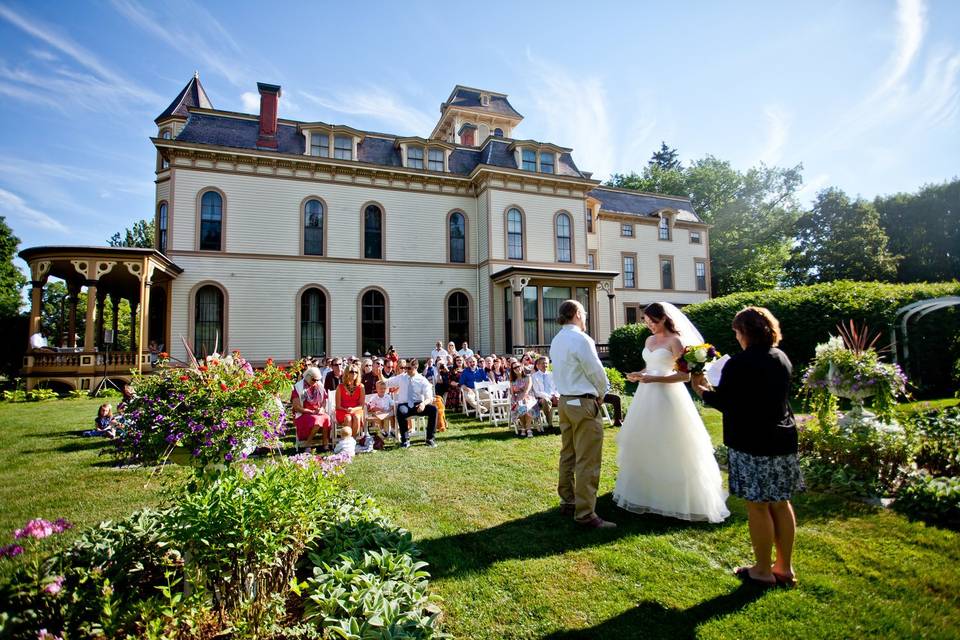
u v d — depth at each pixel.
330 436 8.20
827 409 6.08
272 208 19.05
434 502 5.00
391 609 2.60
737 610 2.94
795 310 13.66
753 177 43.66
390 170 20.61
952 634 2.66
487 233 21.45
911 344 12.22
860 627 2.73
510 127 33.44
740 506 4.67
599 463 4.31
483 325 21.62
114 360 15.65
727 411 3.27
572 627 2.81
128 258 15.64
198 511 2.71
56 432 9.04
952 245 41.41
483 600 3.11
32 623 2.31
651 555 3.67
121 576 2.72
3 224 33.75
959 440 5.40
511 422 9.36
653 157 61.03
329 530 3.48
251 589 2.76
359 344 19.84
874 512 4.40
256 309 18.47
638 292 31.14
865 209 39.94
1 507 4.82
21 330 25.02
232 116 19.52
